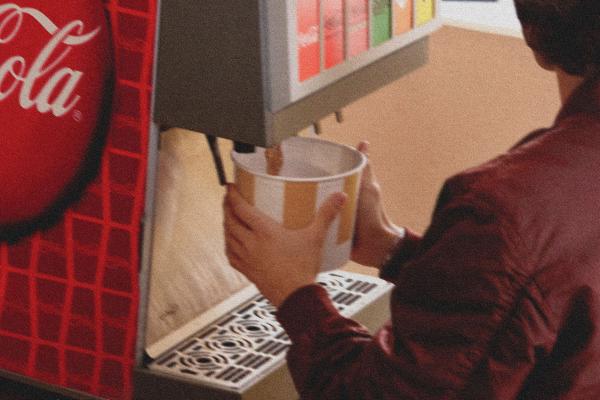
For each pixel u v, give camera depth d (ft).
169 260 4.87
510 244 3.47
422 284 3.59
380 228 5.00
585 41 3.65
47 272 4.73
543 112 7.73
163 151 4.74
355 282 5.60
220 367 4.69
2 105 4.53
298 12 4.02
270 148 4.40
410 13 4.93
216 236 5.25
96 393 4.80
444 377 3.51
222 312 5.25
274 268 4.16
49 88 4.44
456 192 3.70
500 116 7.91
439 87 8.09
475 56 7.86
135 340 4.63
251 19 3.94
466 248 3.51
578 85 3.84
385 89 8.28
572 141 3.69
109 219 4.52
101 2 4.24
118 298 4.62
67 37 4.34
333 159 4.70
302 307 4.06
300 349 3.98
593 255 3.61
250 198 4.25
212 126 4.15
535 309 3.50
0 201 4.68
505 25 7.74
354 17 4.44
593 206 3.62
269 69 3.99
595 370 3.74
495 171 3.64
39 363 4.90
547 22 3.69
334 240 4.33
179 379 4.55
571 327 3.67
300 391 3.97
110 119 4.37
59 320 4.78
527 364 3.53
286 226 4.22
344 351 3.84
